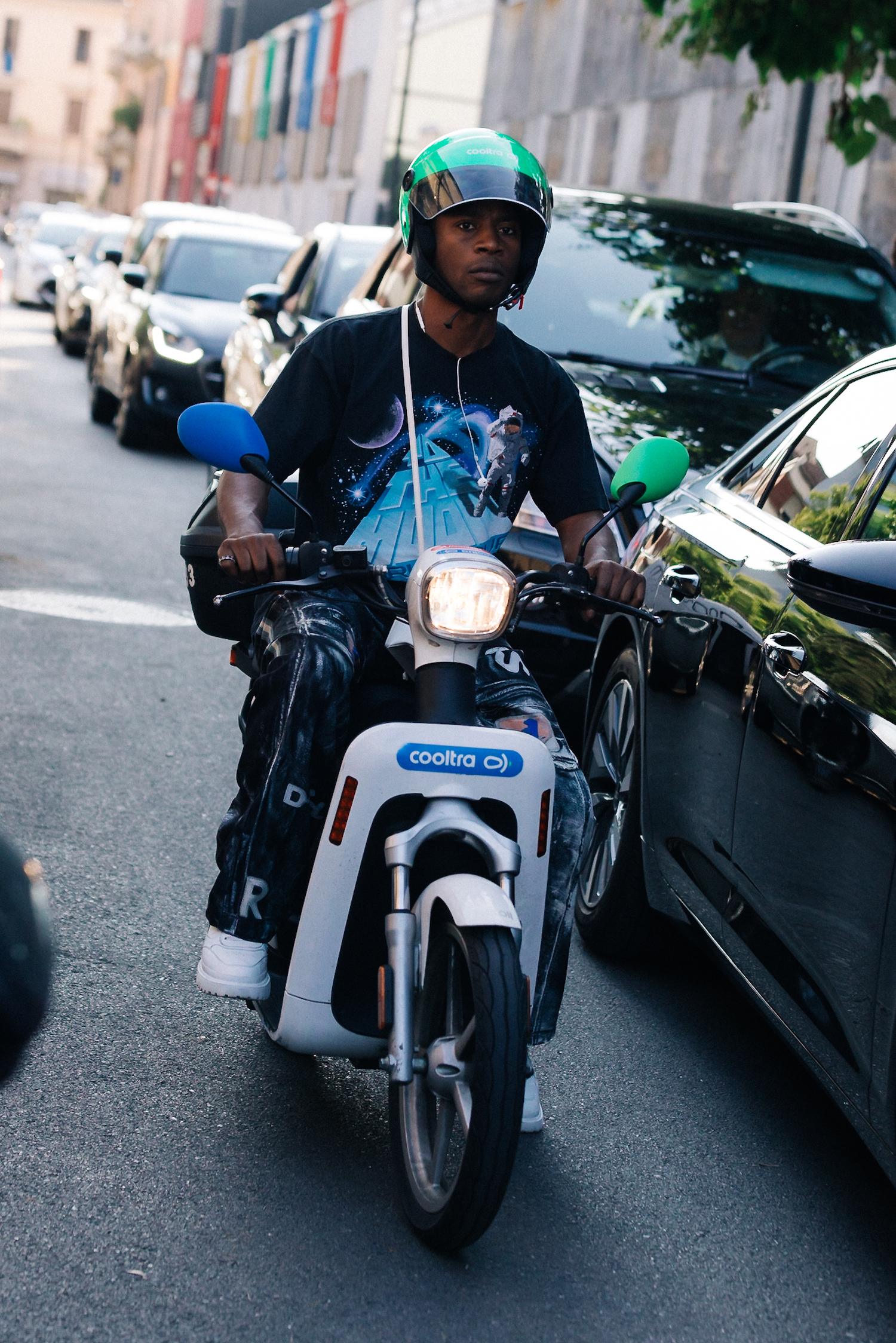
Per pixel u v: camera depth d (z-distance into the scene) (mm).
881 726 3176
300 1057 3803
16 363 21578
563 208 7793
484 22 33156
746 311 7328
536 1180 3408
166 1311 2770
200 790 5684
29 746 5914
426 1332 2812
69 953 4203
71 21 105625
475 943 2885
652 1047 4172
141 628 8031
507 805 3064
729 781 3873
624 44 24844
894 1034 2996
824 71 9039
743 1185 3510
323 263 10031
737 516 4465
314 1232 3068
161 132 76125
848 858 3219
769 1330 2986
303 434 3312
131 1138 3330
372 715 3281
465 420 3338
